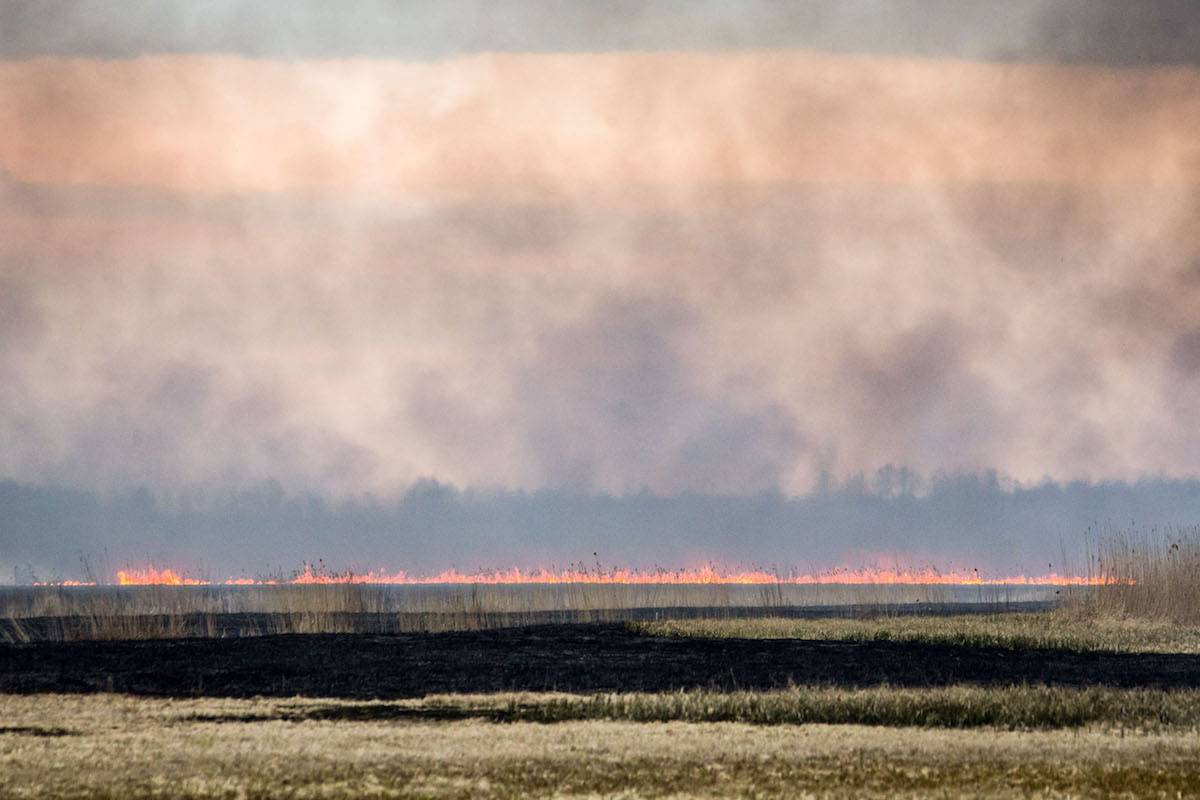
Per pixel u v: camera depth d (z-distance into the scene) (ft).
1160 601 461.37
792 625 451.53
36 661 329.72
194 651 353.10
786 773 189.67
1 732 230.48
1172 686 298.15
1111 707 251.80
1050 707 249.34
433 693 285.64
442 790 178.70
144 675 308.60
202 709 260.01
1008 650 368.89
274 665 327.06
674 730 230.68
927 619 485.15
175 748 211.41
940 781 183.73
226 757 203.41
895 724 239.71
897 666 332.19
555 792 177.17
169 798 174.60
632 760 200.44
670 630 429.79
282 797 175.01
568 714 252.42
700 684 301.84
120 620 433.07
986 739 219.20
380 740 220.02
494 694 282.15
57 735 227.20
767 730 230.07
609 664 333.83
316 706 265.54
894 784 181.88
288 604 489.26
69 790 179.52
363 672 317.63
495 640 391.86
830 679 310.04
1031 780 184.44
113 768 194.70
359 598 499.51
